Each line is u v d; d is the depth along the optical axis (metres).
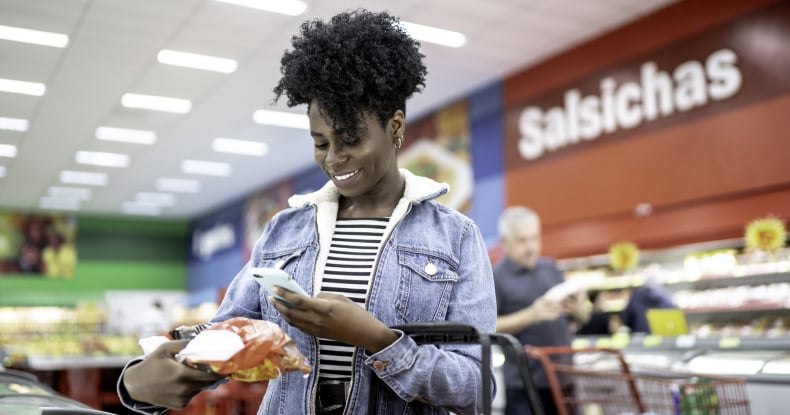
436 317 1.30
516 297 3.89
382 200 1.41
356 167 1.28
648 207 6.55
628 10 6.64
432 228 1.38
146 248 17.70
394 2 6.29
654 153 6.54
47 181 13.18
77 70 7.73
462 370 1.22
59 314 15.70
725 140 5.96
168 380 1.11
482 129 8.64
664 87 6.50
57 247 16.59
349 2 6.24
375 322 1.14
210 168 12.60
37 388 2.57
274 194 13.96
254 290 1.42
